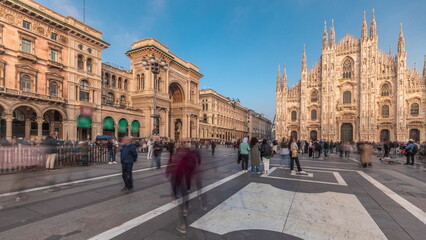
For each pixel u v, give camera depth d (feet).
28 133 100.32
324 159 68.95
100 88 126.11
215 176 34.88
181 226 14.79
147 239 13.74
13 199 21.49
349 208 19.85
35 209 18.81
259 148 39.19
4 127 93.91
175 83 173.58
